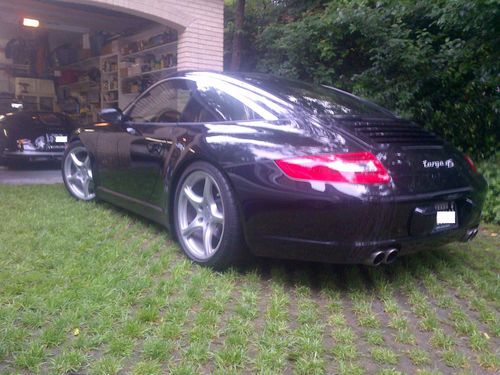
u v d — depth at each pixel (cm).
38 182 654
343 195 263
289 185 277
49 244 359
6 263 319
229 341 234
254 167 292
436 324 266
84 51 1349
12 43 1436
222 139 318
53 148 823
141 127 408
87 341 227
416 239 290
